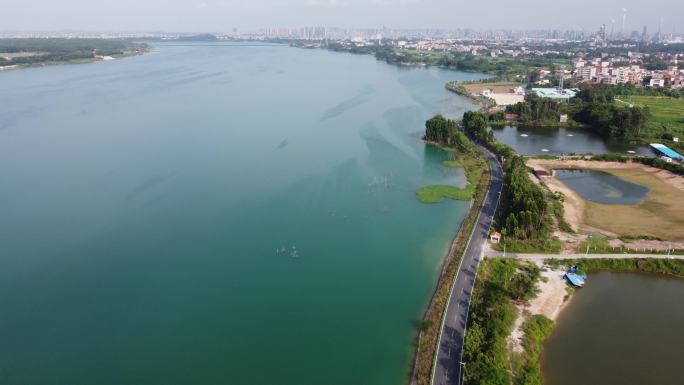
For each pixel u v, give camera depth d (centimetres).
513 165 14488
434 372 6625
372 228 11419
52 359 7331
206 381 6888
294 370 7069
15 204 12850
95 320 8194
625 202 12762
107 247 10631
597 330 7688
